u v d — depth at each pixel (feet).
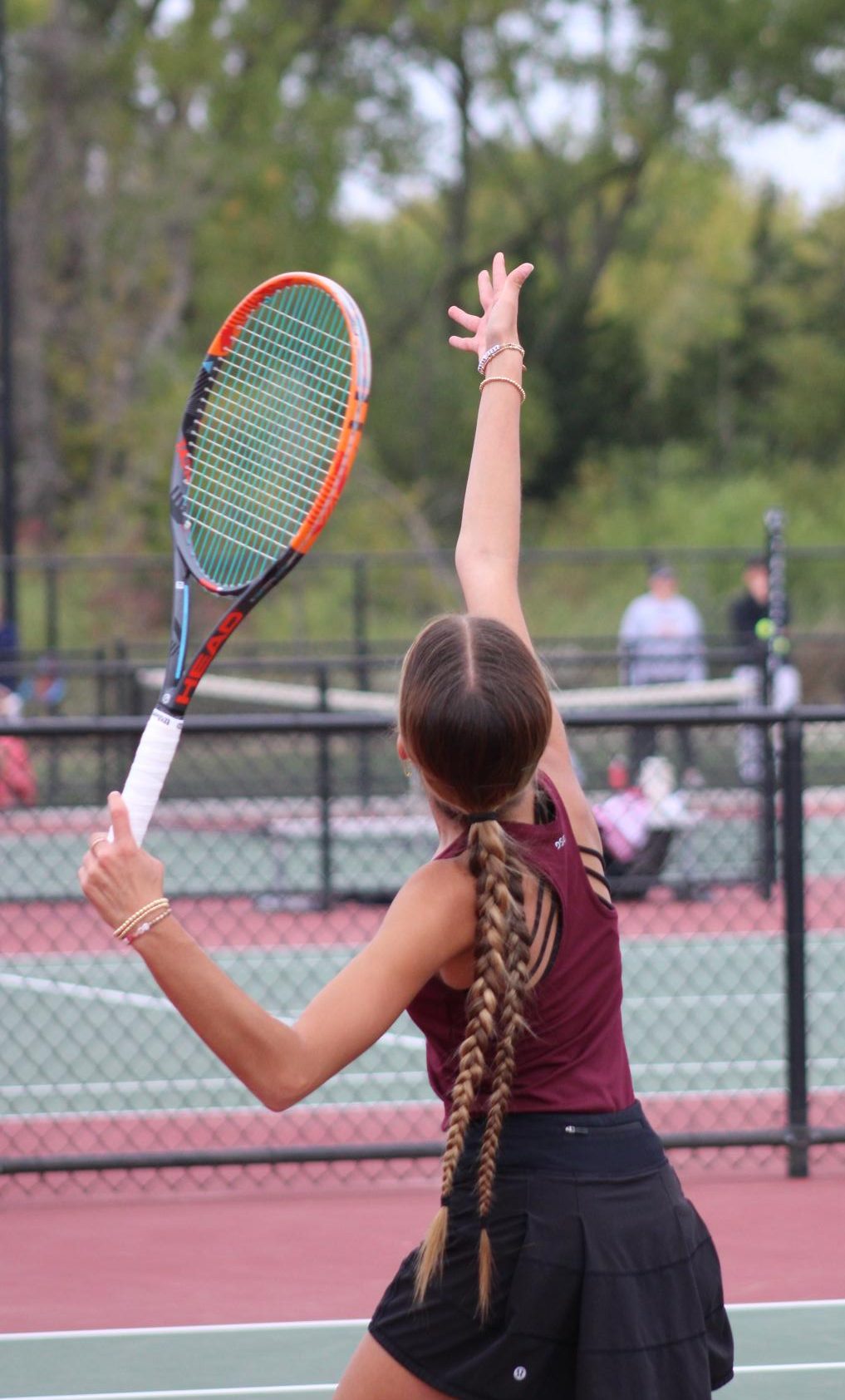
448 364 293.84
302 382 27.96
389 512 248.11
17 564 143.95
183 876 95.61
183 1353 35.12
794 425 302.25
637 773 91.97
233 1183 49.21
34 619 187.21
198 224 239.50
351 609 202.49
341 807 102.73
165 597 195.11
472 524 24.36
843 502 269.64
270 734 48.39
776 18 273.13
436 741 20.15
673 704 122.21
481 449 24.88
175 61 228.43
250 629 196.44
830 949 82.74
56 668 105.91
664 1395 20.06
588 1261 19.86
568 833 21.01
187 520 26.43
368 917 89.30
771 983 76.02
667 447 296.51
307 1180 49.67
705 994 73.77
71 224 230.89
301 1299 38.42
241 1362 34.60
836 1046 65.26
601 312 315.58
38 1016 69.97
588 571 209.05
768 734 79.66
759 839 88.38
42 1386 33.32
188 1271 40.47
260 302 27.48
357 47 284.82
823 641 139.54
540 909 20.43
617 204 311.27
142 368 232.73
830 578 216.95
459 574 24.11
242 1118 55.11
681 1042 65.57
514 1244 20.02
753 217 337.11
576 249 312.50
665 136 285.23
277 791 103.09
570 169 292.40
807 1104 48.34
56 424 228.22
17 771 95.09
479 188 301.63
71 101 228.63
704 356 306.14
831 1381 33.58
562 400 296.30
